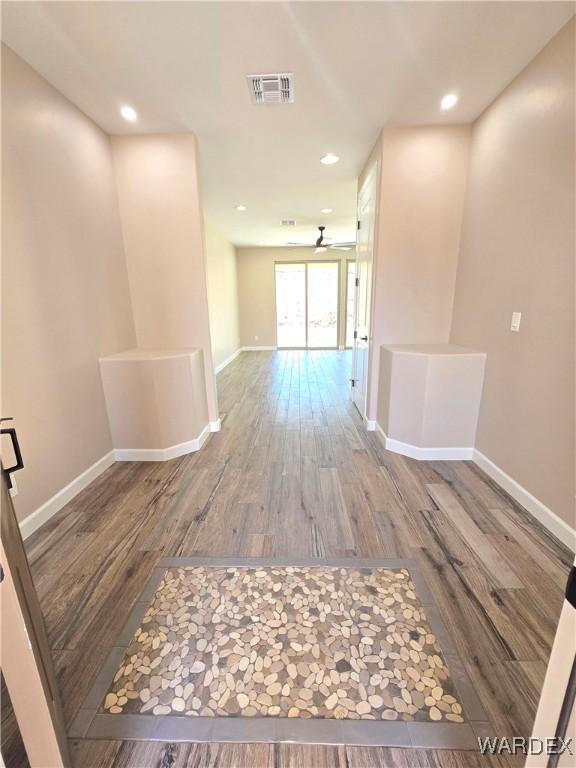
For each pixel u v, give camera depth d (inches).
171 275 120.8
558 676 24.3
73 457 92.6
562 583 62.1
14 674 25.6
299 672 47.6
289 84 84.6
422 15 64.3
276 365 279.0
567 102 68.7
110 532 77.8
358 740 40.3
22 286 75.5
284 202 181.2
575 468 69.0
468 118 102.8
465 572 64.7
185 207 114.7
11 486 70.7
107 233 108.6
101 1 59.9
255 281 340.8
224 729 41.5
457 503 87.4
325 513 84.0
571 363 69.4
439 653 49.8
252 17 64.2
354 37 69.6
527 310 82.4
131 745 40.3
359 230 151.7
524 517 81.3
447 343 122.6
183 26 65.9
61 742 33.4
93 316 102.1
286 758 39.0
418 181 110.7
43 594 61.0
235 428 143.4
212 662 49.1
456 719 42.1
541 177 76.7
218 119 100.3
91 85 84.1
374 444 124.3
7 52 71.3
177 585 62.6
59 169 87.2
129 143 110.6
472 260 106.9
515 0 61.5
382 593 60.2
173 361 111.2
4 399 71.2
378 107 95.7
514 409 88.1
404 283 119.3
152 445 113.2
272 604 58.4
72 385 92.4
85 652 50.7
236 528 78.8
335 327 352.2
